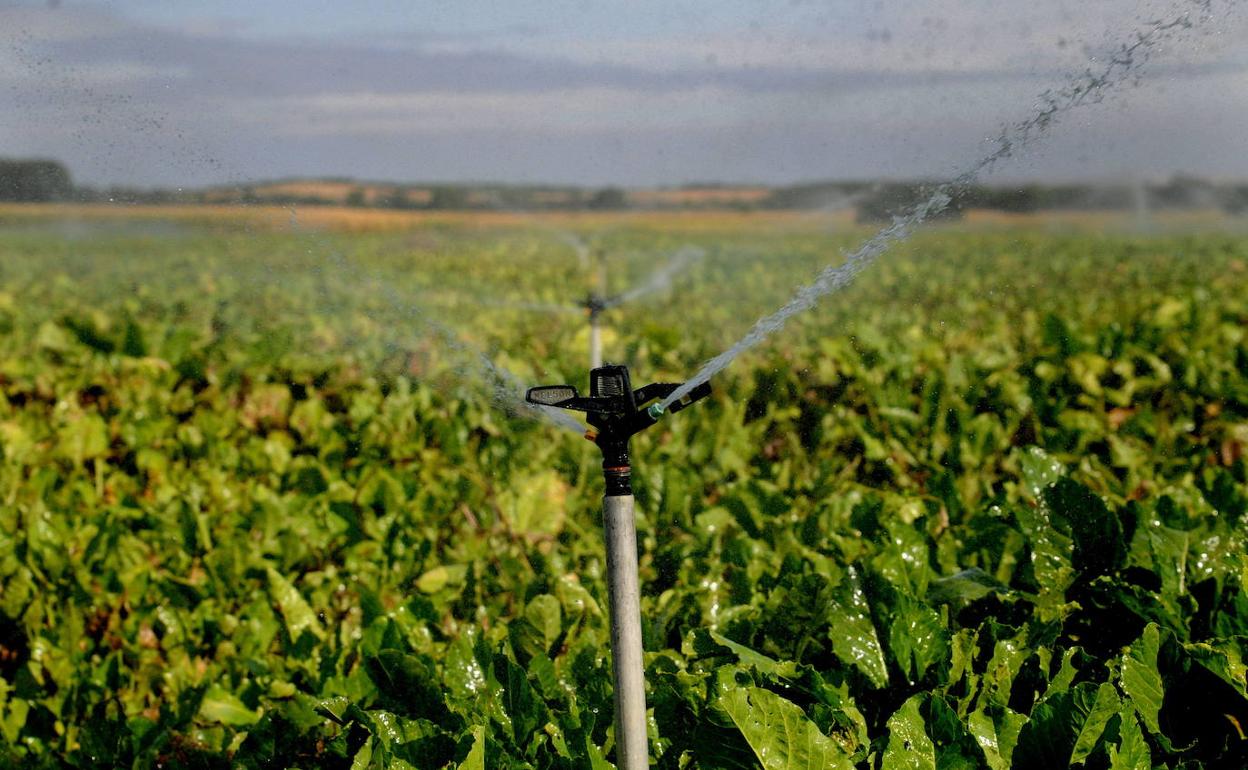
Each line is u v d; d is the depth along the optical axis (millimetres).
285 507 4781
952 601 2875
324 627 3912
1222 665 2309
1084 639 2832
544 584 3510
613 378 1855
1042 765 2100
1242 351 7957
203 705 3115
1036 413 6656
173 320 13617
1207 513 3537
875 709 2611
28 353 10906
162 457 5980
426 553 4363
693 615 3168
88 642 4016
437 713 2518
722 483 5730
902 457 5742
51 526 4391
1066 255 26750
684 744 2312
